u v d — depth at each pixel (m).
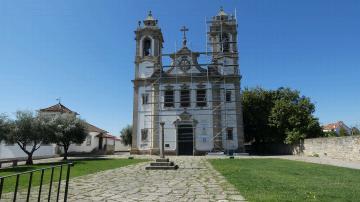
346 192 10.73
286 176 15.75
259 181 14.01
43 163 31.02
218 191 11.92
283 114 42.75
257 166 22.58
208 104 45.44
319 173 16.86
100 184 14.30
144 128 45.78
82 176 17.69
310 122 40.66
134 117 46.31
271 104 50.16
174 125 45.31
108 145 66.69
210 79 46.09
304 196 10.09
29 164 29.84
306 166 21.44
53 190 12.21
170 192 11.92
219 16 49.06
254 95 51.62
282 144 45.50
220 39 48.38
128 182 14.98
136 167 23.80
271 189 11.67
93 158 37.72
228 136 44.53
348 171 17.59
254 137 52.75
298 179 14.48
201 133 44.75
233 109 45.12
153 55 48.03
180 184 14.09
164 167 21.88
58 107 53.03
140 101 46.66
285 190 11.38
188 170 21.02
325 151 31.36
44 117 33.31
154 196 11.10
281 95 51.12
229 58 47.28
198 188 12.77
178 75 46.44
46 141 32.00
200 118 45.19
